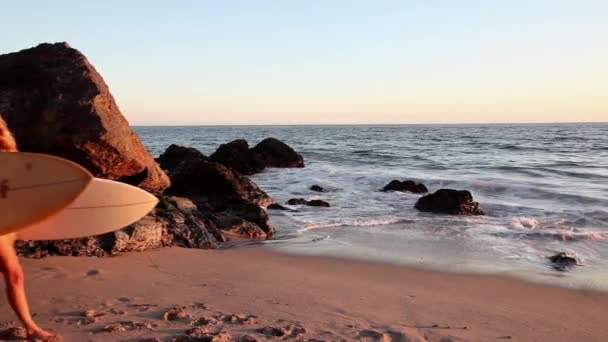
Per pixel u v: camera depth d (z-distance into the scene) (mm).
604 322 5965
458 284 7488
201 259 8125
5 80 8117
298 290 6535
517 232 11602
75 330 4574
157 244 8633
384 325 5301
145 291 5965
